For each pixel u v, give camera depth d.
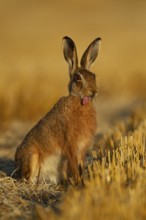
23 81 58.88
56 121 25.34
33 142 25.94
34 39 117.06
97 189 20.77
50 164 25.78
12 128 48.69
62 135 25.20
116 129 40.44
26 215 21.22
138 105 62.56
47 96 55.22
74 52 27.12
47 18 157.75
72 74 27.14
